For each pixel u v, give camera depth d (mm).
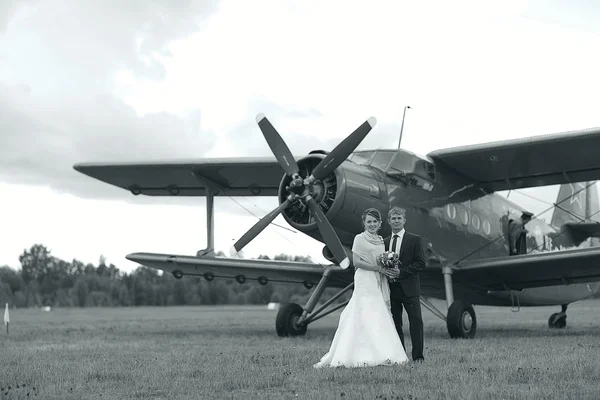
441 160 13055
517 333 13531
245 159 13469
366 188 11359
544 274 12852
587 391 5098
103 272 142125
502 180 13938
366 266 6809
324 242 10656
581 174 13242
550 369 6355
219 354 8516
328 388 5465
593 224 17828
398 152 12312
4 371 6770
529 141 12094
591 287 18000
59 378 6305
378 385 5555
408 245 7113
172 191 15516
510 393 5062
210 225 14164
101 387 5785
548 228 16984
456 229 13375
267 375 6215
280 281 15016
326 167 10898
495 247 14594
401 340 7391
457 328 11477
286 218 11203
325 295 68750
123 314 40250
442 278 13430
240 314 37156
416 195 12461
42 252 142625
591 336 12070
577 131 11719
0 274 119812
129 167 14250
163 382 5945
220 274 14906
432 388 5422
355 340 6742
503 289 14133
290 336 12383
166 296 109562
